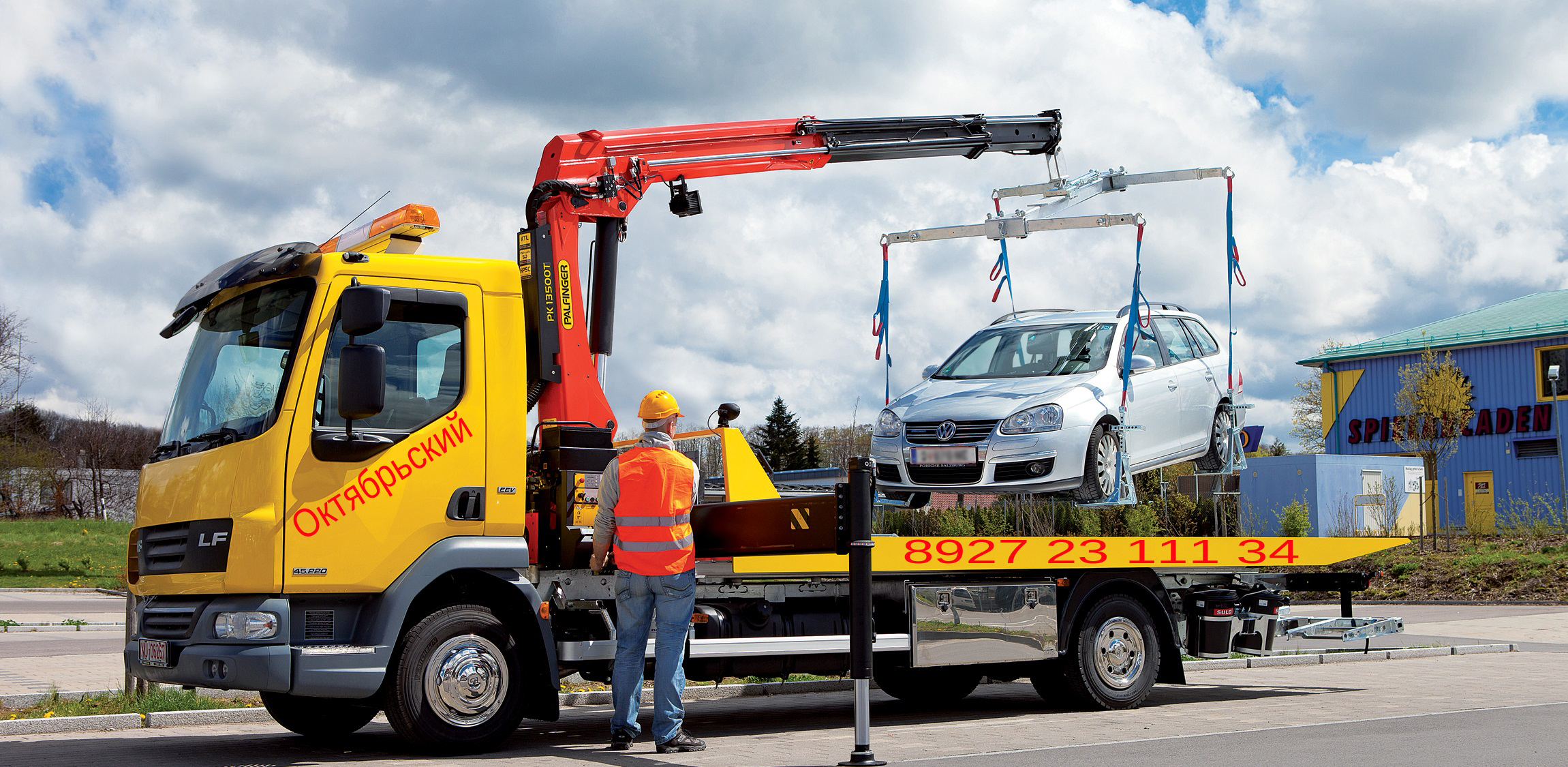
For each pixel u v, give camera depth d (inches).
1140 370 409.1
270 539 261.1
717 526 321.7
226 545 263.4
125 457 1993.1
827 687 455.5
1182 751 277.0
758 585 334.3
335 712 335.9
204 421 283.9
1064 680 364.5
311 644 268.7
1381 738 295.9
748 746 299.3
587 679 324.2
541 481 309.0
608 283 331.6
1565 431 1501.0
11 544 1517.0
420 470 277.7
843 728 340.5
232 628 263.6
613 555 289.9
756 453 340.8
